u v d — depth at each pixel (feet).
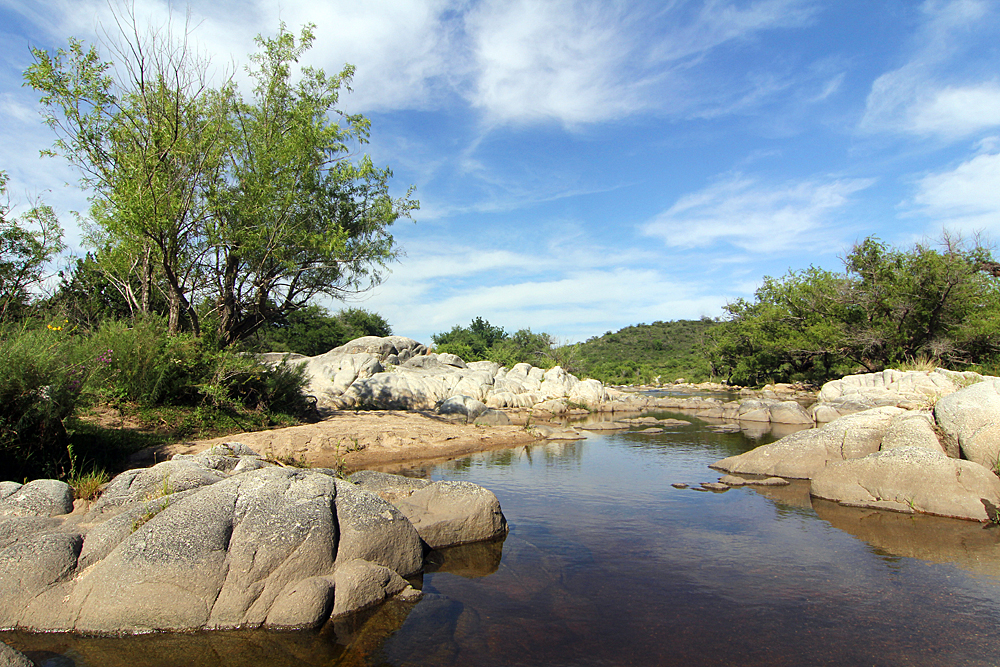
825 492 32.91
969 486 29.04
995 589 19.51
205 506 18.97
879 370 117.08
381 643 15.83
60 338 34.68
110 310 62.95
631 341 340.59
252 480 20.62
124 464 33.19
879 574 21.09
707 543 24.89
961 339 102.37
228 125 52.13
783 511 30.25
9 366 27.12
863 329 116.88
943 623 17.01
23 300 52.13
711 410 90.48
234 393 49.29
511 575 21.12
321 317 79.97
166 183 47.52
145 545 17.39
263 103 56.65
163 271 52.80
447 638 16.19
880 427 38.24
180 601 16.56
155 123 49.08
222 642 15.81
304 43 56.90
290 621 16.66
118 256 51.98
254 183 52.54
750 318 163.53
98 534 18.43
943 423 34.01
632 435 65.00
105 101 48.55
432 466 43.96
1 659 12.85
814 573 21.30
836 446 38.93
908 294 108.06
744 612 17.98
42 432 28.04
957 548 23.90
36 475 27.55
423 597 18.75
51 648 15.42
